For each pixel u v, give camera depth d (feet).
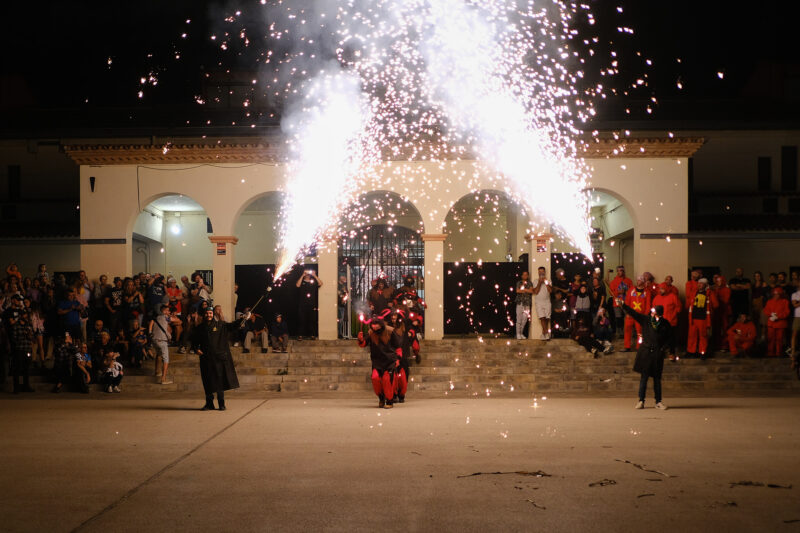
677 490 22.72
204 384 43.78
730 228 75.72
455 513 20.22
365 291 76.43
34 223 77.97
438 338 65.10
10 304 54.80
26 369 53.62
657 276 65.57
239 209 66.85
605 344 59.00
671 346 43.70
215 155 66.59
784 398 49.06
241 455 28.68
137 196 67.05
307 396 51.83
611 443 30.94
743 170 81.05
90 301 62.18
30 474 25.49
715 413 40.91
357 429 35.27
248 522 19.47
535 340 61.46
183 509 20.84
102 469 26.25
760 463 26.68
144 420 39.01
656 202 65.92
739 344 59.11
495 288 75.20
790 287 60.13
